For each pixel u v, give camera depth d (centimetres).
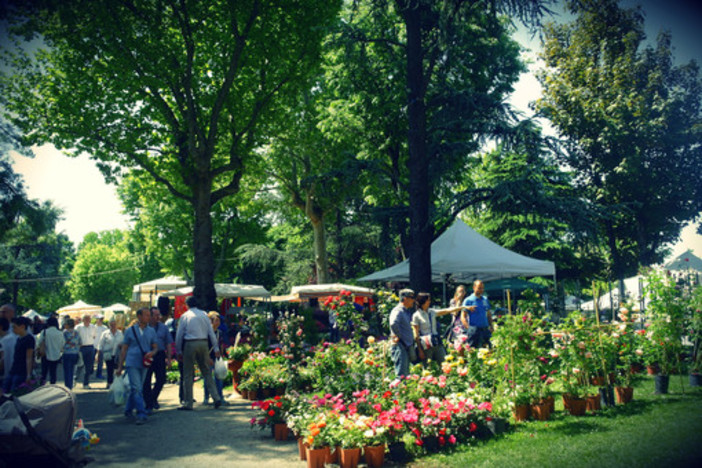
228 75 1812
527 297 1173
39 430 472
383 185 1895
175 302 2217
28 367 891
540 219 1600
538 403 675
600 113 1992
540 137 1564
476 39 1750
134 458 598
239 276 4725
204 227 1814
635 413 651
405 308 806
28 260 3538
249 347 1187
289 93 1998
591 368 741
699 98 1789
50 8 1568
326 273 2997
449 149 1725
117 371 875
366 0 1880
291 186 3056
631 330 910
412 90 1762
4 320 883
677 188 1861
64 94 1767
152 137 1936
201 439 696
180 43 1884
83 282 6500
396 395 665
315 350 1095
